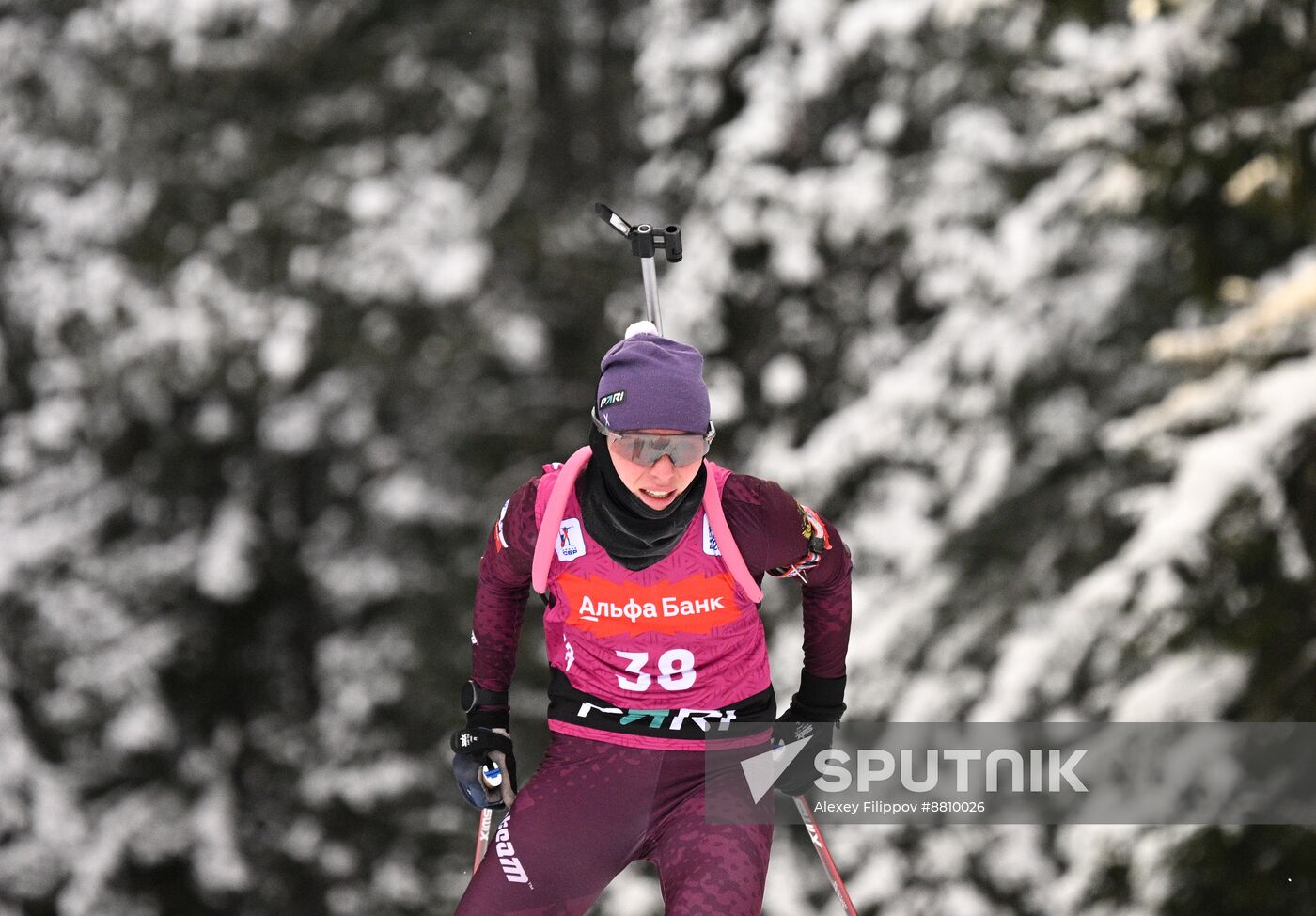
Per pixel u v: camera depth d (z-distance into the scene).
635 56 52.25
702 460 10.37
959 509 32.47
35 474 48.34
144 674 46.81
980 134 35.56
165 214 46.94
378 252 45.69
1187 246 25.97
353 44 49.12
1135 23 26.73
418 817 48.25
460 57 51.00
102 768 46.81
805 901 33.66
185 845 46.38
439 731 49.09
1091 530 30.77
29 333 48.31
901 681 31.02
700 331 38.72
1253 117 24.20
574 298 50.41
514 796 11.41
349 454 49.53
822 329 38.88
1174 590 23.34
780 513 10.46
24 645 46.53
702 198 38.69
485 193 49.41
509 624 11.34
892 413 35.03
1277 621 23.27
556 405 51.12
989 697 27.44
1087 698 26.58
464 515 49.59
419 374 48.53
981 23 33.56
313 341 45.88
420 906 47.97
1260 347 23.17
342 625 50.19
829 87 37.41
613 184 52.34
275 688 50.09
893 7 35.44
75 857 45.00
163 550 48.50
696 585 10.34
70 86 47.72
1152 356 23.75
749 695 10.82
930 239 35.94
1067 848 26.77
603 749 10.76
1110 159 27.12
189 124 47.03
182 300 45.34
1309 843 23.05
